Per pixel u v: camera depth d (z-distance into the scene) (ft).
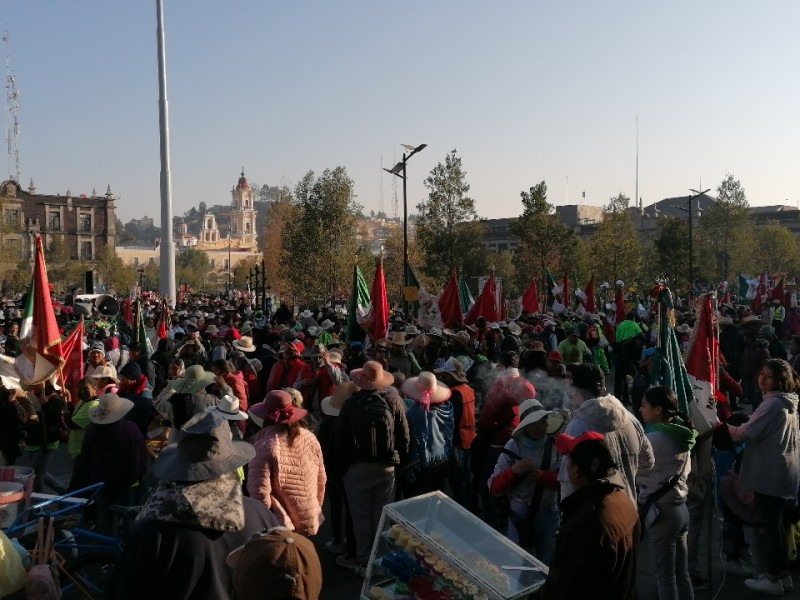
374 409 20.35
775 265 192.44
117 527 20.47
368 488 20.49
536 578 14.19
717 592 19.25
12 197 333.83
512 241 287.48
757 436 18.88
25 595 15.39
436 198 139.23
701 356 21.91
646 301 108.37
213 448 10.36
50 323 29.81
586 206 342.23
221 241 635.66
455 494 25.68
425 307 55.98
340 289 123.34
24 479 18.30
